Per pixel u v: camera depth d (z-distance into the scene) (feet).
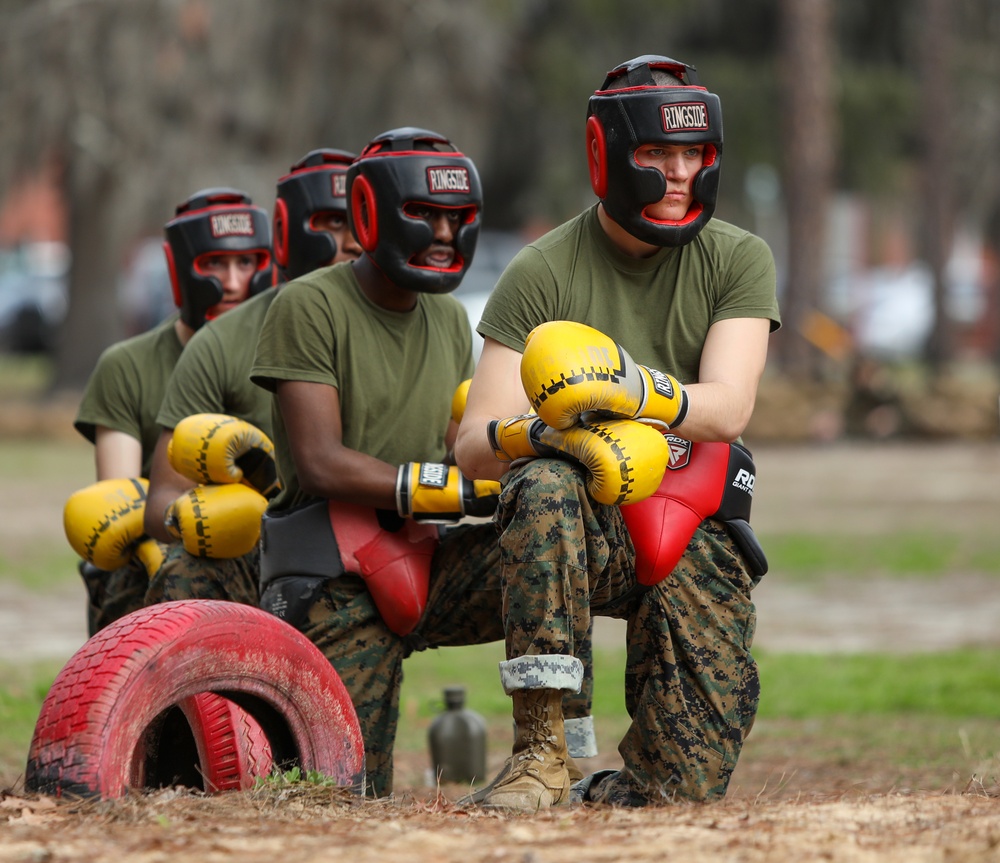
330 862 35.37
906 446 286.25
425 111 303.89
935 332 392.68
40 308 437.99
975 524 172.04
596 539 45.37
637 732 48.49
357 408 55.67
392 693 54.85
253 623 43.83
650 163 48.67
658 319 50.47
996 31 453.99
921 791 51.90
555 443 45.14
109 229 316.19
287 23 290.35
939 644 108.17
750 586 48.91
